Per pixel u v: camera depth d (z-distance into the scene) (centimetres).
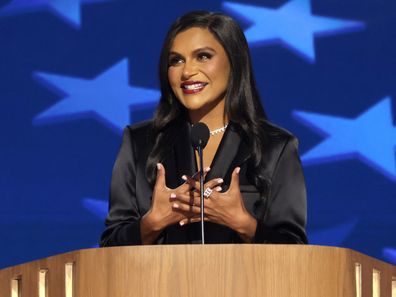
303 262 843
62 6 1598
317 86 1565
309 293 843
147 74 1587
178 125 1094
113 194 1085
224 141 1069
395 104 1551
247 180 1052
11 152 1576
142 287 836
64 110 1584
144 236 978
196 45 1055
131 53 1591
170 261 834
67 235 1558
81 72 1589
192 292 830
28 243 1555
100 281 852
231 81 1074
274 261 837
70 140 1577
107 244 1018
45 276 910
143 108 1581
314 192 1544
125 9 1603
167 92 1091
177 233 1034
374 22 1567
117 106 1582
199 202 954
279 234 989
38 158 1574
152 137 1092
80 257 866
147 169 1073
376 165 1541
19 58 1593
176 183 1057
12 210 1559
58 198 1565
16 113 1584
